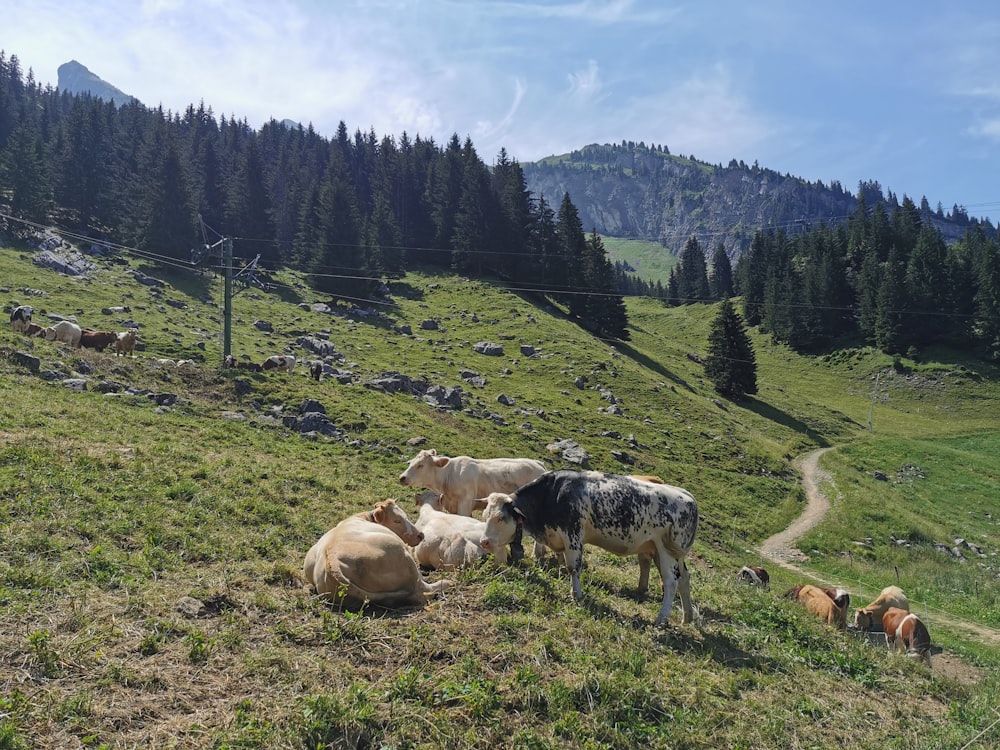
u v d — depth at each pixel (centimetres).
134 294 6097
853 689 959
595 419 5262
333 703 632
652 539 1038
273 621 808
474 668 741
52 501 1112
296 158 13712
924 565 3375
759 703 820
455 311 8581
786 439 7006
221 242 4534
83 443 1563
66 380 2575
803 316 12462
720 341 8388
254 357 4909
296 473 1730
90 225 9062
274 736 591
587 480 1066
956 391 10062
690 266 18512
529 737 653
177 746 571
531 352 7019
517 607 926
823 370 11575
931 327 11469
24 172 8000
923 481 6031
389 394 4034
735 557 3003
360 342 6462
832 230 16875
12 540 930
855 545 3681
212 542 1078
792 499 4600
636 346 9462
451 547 1095
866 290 12031
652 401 6262
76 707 593
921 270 12056
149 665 677
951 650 1705
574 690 737
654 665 849
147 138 10531
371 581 870
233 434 2362
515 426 4372
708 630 1040
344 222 8900
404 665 738
